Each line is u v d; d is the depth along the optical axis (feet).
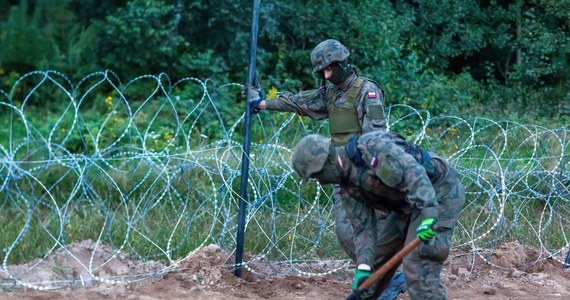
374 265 16.33
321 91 18.76
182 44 40.22
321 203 25.76
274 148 22.95
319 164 14.34
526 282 21.83
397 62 40.27
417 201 13.64
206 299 19.17
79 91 40.55
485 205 23.58
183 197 25.03
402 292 18.11
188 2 40.78
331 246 23.34
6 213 25.59
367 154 14.06
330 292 20.38
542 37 42.32
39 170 27.94
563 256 24.04
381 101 17.74
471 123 35.37
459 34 43.57
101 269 21.17
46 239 22.99
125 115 36.76
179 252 22.49
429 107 37.37
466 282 21.53
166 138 31.99
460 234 24.31
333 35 40.75
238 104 38.22
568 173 24.72
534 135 25.12
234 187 25.12
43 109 39.65
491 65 43.73
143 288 19.76
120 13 40.50
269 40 41.37
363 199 14.79
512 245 23.68
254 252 22.82
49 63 41.24
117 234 23.20
